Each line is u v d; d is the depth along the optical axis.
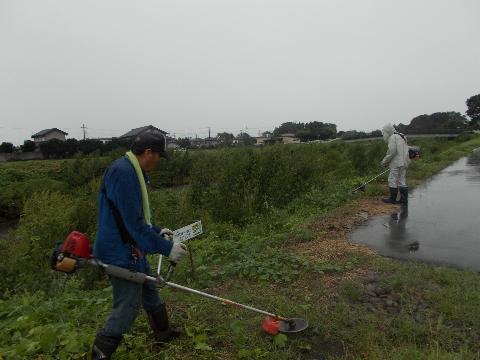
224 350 3.60
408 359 3.27
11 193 20.38
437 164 19.58
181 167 21.31
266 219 9.59
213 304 4.44
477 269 5.52
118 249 2.97
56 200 10.61
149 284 3.46
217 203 10.72
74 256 2.91
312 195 11.32
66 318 4.18
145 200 3.01
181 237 4.17
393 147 9.91
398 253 6.32
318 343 3.71
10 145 44.00
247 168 11.48
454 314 4.06
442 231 7.54
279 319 3.81
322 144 24.41
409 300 4.46
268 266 5.55
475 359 3.31
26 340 3.54
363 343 3.58
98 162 23.69
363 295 4.69
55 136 65.38
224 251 6.57
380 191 11.55
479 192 11.82
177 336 3.72
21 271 7.66
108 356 3.05
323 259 6.05
